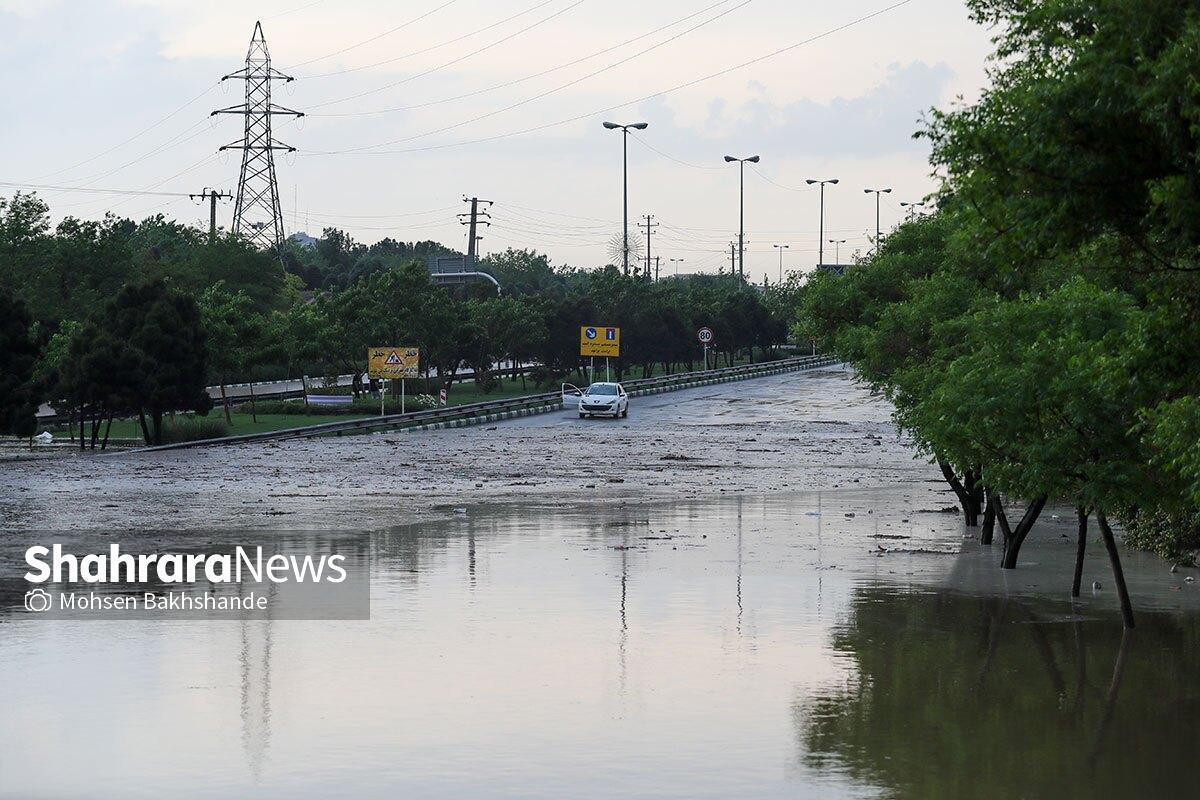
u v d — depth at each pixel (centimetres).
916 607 2834
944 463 4262
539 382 14750
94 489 5047
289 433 8169
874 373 4400
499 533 3900
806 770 1681
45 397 8444
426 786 1605
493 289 16475
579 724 1881
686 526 4131
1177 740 1842
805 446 7619
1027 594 3022
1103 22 1622
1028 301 3047
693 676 2173
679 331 15838
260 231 17075
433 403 11138
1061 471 2709
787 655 2344
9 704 1958
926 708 1997
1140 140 1603
